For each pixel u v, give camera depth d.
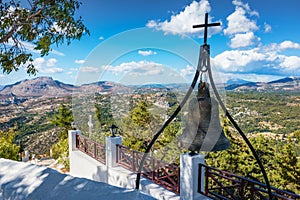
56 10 3.53
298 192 7.20
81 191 1.04
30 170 1.31
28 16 3.65
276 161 7.40
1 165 1.40
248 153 7.49
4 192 1.15
